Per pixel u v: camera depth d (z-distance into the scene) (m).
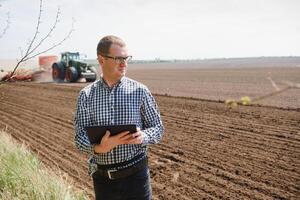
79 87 27.30
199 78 36.66
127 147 3.38
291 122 11.69
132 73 54.56
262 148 8.78
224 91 22.41
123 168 3.40
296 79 30.14
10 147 6.86
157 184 6.84
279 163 7.63
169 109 15.27
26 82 33.16
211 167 7.61
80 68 31.80
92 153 3.39
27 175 5.35
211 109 14.84
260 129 10.81
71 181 6.58
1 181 5.34
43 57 36.53
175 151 8.86
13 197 4.74
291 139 9.53
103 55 3.31
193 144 9.42
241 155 8.30
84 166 8.10
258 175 7.01
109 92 3.41
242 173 7.16
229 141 9.55
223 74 43.22
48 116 14.89
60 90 25.50
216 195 6.22
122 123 3.39
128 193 3.45
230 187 6.53
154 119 3.50
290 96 18.94
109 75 3.38
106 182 3.47
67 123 13.21
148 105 3.49
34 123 13.48
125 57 3.32
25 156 6.55
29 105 18.41
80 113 3.47
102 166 3.44
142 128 3.57
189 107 15.62
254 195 6.15
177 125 11.87
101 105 3.41
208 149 8.90
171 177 7.17
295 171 7.13
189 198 6.17
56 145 10.09
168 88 25.67
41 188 4.91
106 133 3.13
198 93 21.55
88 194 6.36
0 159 5.93
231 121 12.18
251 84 27.27
